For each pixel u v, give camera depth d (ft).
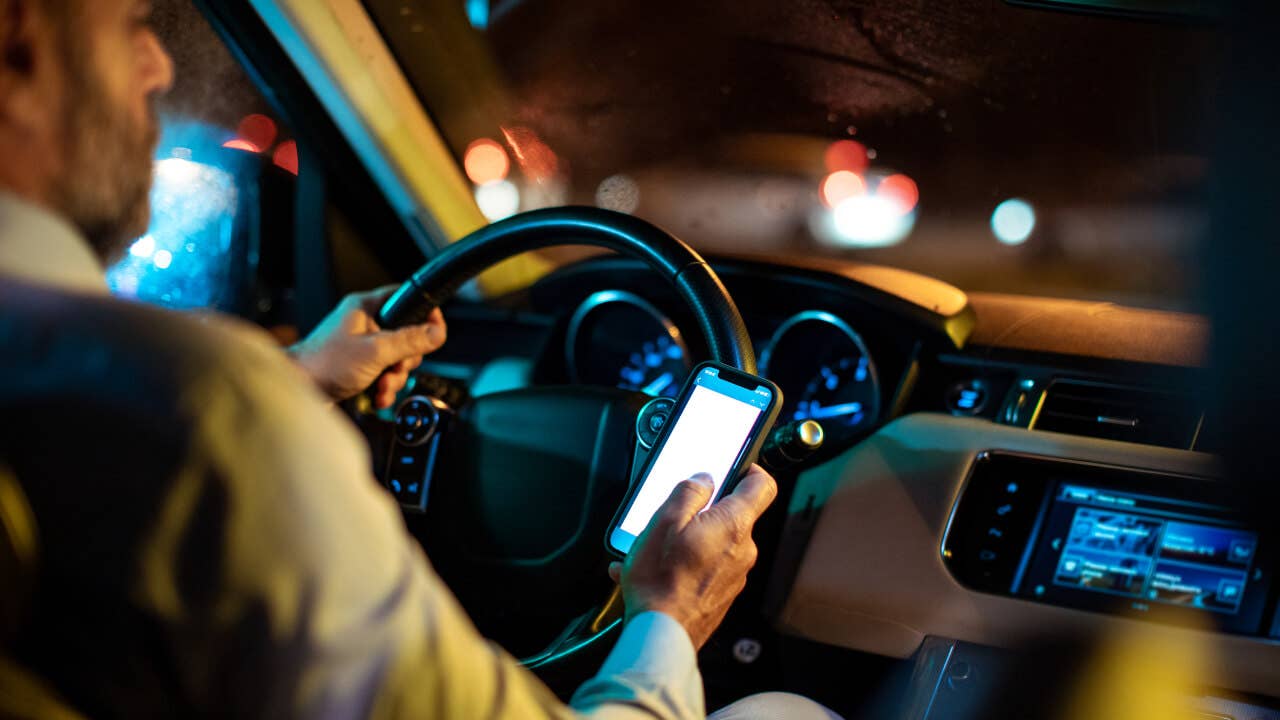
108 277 6.23
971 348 5.94
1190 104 6.11
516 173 7.23
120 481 2.06
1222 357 4.69
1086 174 9.37
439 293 4.67
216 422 2.08
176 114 6.29
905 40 7.52
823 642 5.30
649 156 12.69
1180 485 4.95
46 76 2.32
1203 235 4.63
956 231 12.10
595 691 2.78
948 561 5.16
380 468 5.10
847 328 6.07
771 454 4.11
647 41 8.36
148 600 2.06
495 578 4.93
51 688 2.09
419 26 6.11
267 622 2.11
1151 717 4.79
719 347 4.03
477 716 2.34
